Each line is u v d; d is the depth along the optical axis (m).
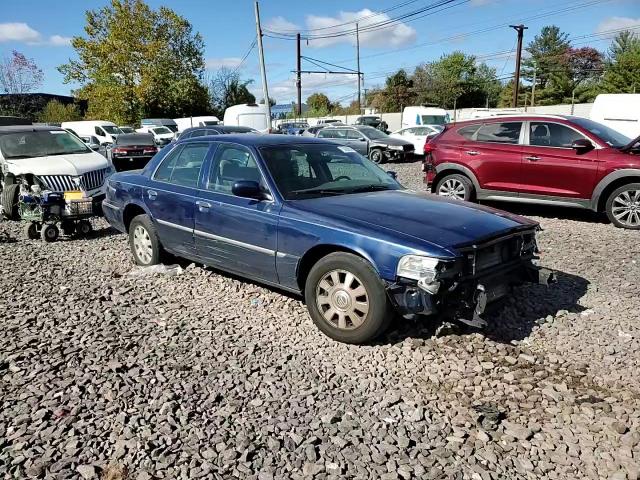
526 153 9.55
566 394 3.57
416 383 3.72
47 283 5.87
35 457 2.88
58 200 8.24
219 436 3.07
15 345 4.21
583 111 35.03
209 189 5.47
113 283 5.86
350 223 4.27
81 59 49.31
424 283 3.80
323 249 4.44
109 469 2.79
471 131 10.36
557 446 3.05
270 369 3.88
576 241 7.90
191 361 3.99
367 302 4.12
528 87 68.44
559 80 63.16
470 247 3.97
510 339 4.43
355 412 3.35
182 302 5.25
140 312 4.99
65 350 4.14
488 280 4.21
